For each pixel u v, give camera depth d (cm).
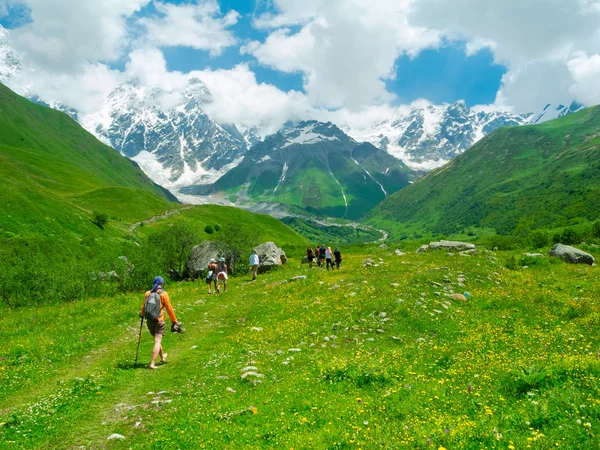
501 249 7981
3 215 8069
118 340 2027
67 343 1894
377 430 817
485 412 859
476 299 2383
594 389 862
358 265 4447
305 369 1384
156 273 4791
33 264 4228
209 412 1055
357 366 1274
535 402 842
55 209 9875
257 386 1267
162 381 1383
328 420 927
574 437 695
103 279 4516
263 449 823
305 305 2598
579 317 1939
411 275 3048
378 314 2103
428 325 1859
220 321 2486
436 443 739
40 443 925
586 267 4041
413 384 1091
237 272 5828
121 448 897
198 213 18662
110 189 18300
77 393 1239
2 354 1702
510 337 1611
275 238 17312
